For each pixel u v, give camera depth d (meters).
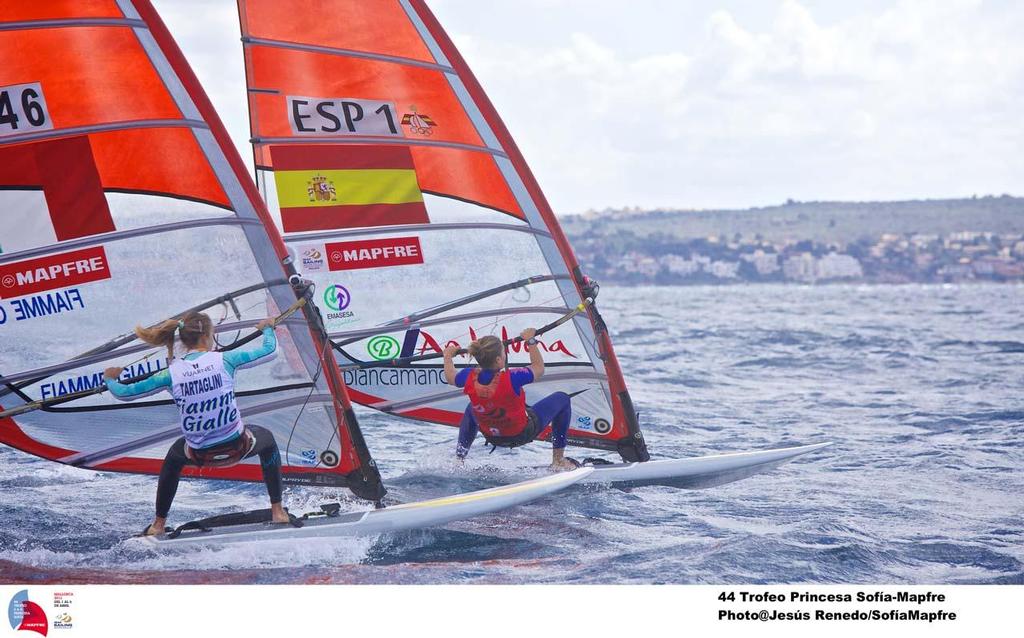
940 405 44.91
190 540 22.55
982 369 59.19
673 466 29.73
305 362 24.55
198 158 23.72
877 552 22.58
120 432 23.80
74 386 23.28
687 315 134.75
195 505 26.86
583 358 30.52
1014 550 22.86
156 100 23.30
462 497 25.28
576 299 30.67
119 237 23.22
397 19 28.62
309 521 23.69
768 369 61.56
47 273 22.78
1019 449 34.78
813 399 48.00
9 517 25.17
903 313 138.75
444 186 29.83
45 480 29.61
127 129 23.12
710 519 25.58
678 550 22.75
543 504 27.03
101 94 22.89
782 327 102.81
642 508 26.77
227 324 24.06
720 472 30.02
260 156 28.23
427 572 21.31
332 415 24.73
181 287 23.75
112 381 22.22
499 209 30.28
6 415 22.89
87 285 23.12
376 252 29.48
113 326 23.38
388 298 29.75
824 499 27.73
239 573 21.22
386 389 30.38
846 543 23.12
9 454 33.41
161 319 23.62
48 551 22.42
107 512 25.97
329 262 29.03
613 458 32.47
